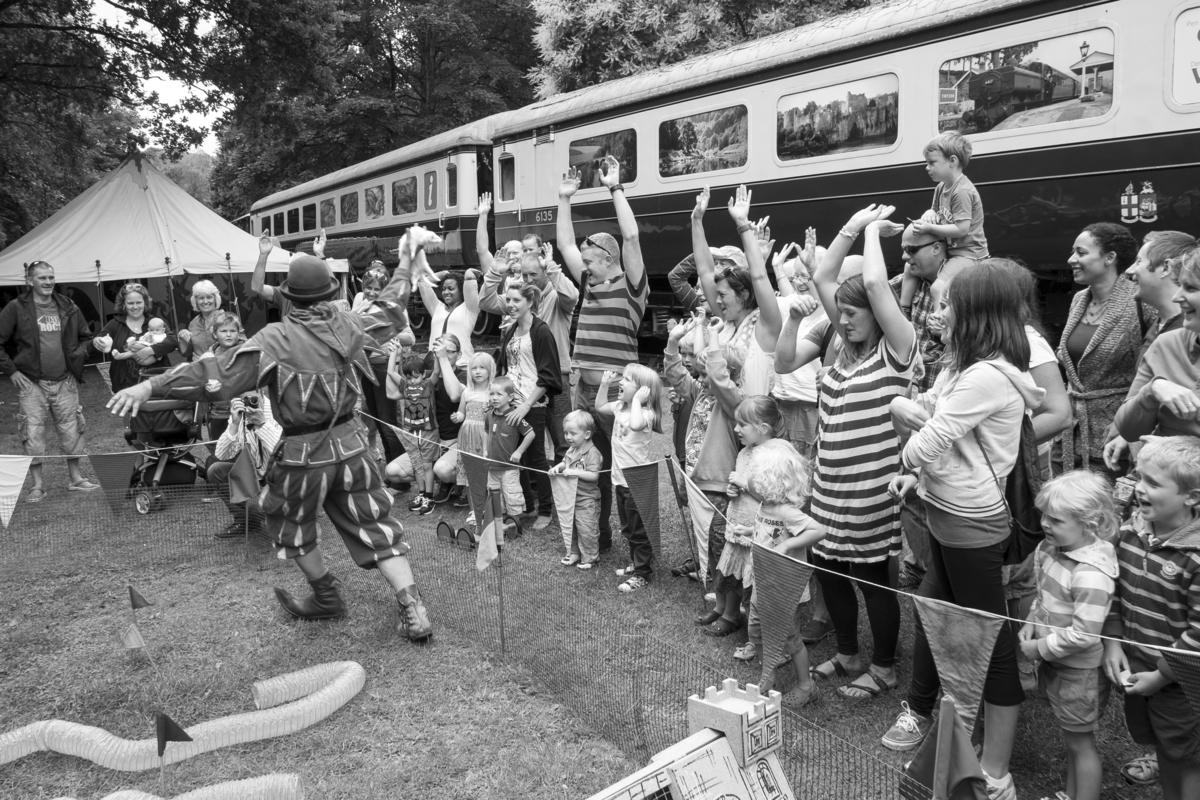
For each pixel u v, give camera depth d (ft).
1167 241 11.95
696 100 38.06
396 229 64.49
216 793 10.08
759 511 12.55
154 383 13.65
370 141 104.53
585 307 18.37
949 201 16.49
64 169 83.05
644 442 16.19
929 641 8.82
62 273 38.93
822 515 11.98
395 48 109.40
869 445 11.56
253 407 19.43
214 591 17.07
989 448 9.84
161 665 13.93
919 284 16.16
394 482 22.84
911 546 12.76
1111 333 13.82
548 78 69.97
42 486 21.62
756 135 35.37
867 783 8.73
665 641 13.70
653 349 45.21
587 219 45.19
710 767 6.95
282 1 56.54
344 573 17.49
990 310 9.70
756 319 15.56
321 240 23.77
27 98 64.13
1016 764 10.07
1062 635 8.71
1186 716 8.23
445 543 17.95
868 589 11.79
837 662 12.39
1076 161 25.40
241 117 64.03
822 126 32.71
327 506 14.56
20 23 54.75
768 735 7.15
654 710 10.96
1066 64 25.40
